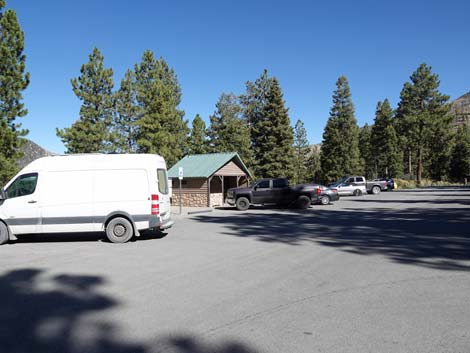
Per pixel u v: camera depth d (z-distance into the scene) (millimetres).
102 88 28969
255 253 8680
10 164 20484
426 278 6207
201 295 5570
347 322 4406
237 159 28953
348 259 7797
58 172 10883
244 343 3930
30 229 10773
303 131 65625
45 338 4188
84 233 12930
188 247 9648
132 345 3967
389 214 16969
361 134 73562
